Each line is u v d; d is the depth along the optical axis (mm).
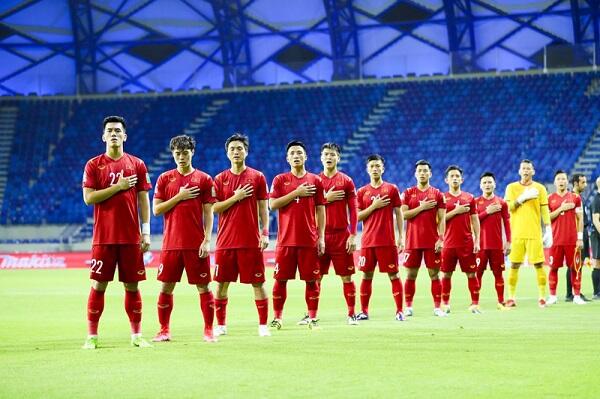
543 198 23391
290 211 17375
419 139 60281
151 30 64562
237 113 64438
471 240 21656
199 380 10273
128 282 14094
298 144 17234
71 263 55188
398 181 58438
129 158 14383
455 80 62062
